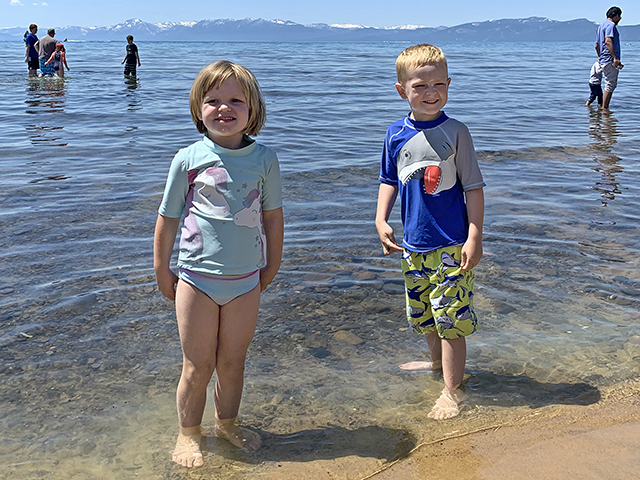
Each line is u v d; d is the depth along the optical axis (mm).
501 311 3537
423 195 2703
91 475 2172
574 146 8672
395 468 2219
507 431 2441
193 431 2426
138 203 5578
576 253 4449
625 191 6238
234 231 2307
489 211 5512
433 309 2742
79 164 7215
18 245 4406
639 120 11234
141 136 9195
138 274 3957
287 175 6848
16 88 16031
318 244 4629
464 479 2139
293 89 16562
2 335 3146
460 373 2740
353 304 3652
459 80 20656
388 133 2854
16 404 2592
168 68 25922
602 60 12672
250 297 2375
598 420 2498
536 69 27641
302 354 3088
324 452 2332
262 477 2182
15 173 6672
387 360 3057
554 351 3104
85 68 25281
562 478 2115
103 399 2650
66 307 3467
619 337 3232
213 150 2305
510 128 10297
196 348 2352
